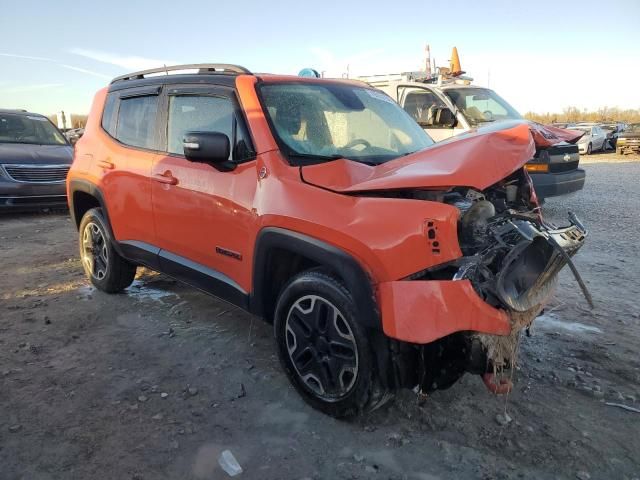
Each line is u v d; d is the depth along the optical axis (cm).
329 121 377
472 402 324
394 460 272
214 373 362
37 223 921
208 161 343
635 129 2750
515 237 263
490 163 273
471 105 924
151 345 405
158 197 413
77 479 257
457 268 258
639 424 304
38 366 369
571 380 351
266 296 336
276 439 289
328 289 289
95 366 371
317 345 306
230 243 352
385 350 275
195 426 301
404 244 258
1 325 440
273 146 333
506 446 283
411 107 944
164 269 426
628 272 596
